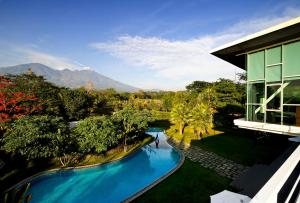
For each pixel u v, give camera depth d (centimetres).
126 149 2467
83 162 1950
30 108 2784
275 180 251
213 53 1320
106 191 1539
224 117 3516
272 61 1101
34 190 1509
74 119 4059
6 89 2786
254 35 1022
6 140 1545
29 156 1554
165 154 2439
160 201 1195
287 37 1013
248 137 2670
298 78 986
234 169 1622
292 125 1005
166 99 6172
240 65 1797
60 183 1641
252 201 206
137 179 1762
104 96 5759
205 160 1912
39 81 4022
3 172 1566
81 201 1398
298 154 349
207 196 1215
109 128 1992
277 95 1075
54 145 1661
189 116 3086
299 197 307
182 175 1566
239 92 4122
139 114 2794
